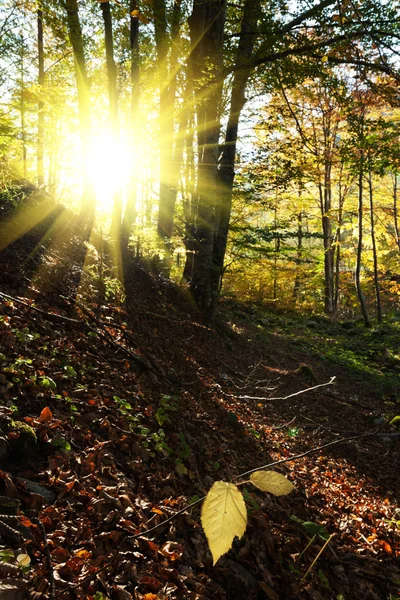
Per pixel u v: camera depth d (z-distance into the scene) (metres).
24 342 4.46
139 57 10.99
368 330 21.39
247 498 4.25
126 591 2.51
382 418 9.98
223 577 3.09
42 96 11.65
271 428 7.41
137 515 3.20
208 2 10.94
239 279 23.23
